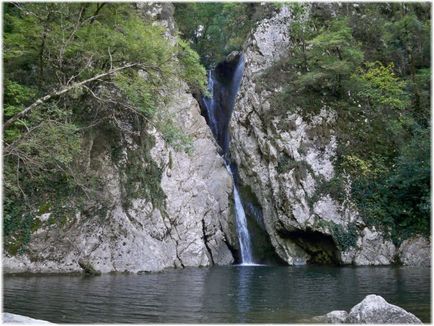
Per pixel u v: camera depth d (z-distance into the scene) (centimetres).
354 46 2873
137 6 2758
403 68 2992
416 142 2367
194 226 2394
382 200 2398
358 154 2562
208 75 3322
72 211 1948
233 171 2914
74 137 1745
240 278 1764
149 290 1419
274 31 3081
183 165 2480
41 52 1925
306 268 2200
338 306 1177
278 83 2853
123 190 2123
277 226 2570
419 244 2258
